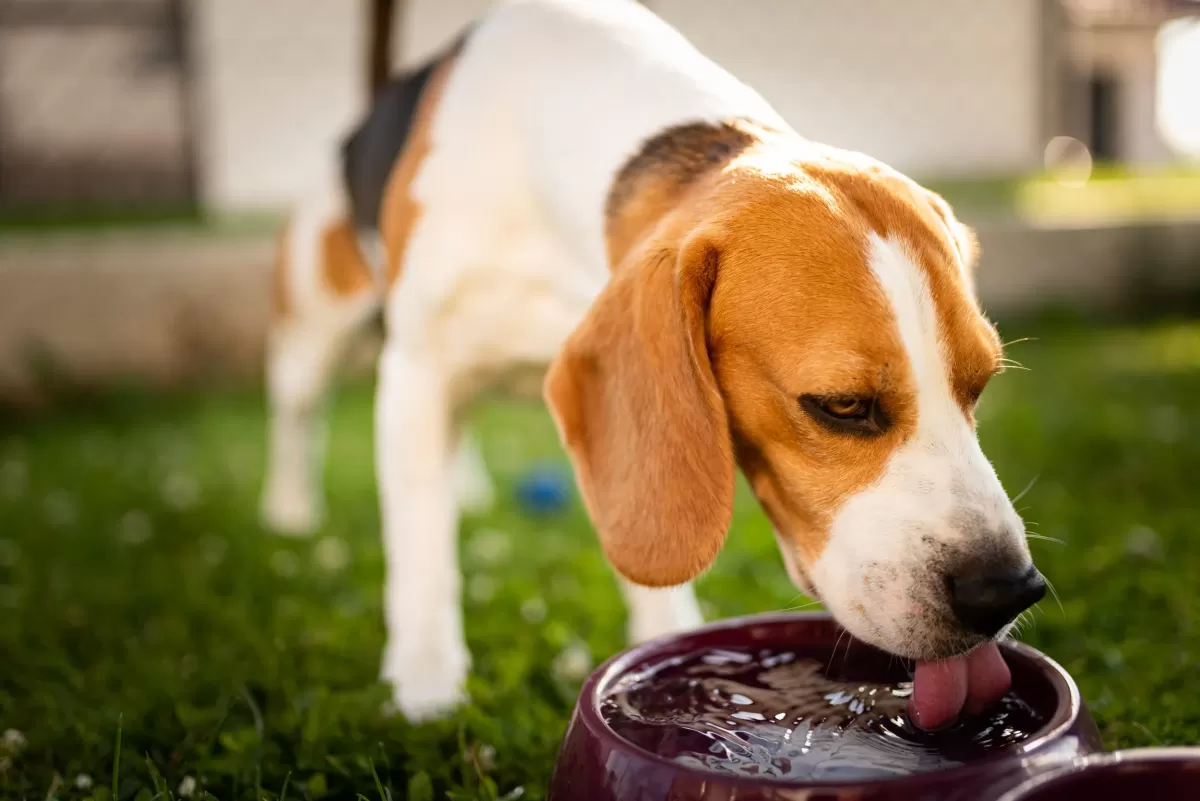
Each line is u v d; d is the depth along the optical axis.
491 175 0.93
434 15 2.79
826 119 2.92
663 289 0.75
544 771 0.81
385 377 0.98
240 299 2.07
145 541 1.29
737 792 0.64
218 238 2.22
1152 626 0.95
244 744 0.82
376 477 1.54
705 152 0.84
